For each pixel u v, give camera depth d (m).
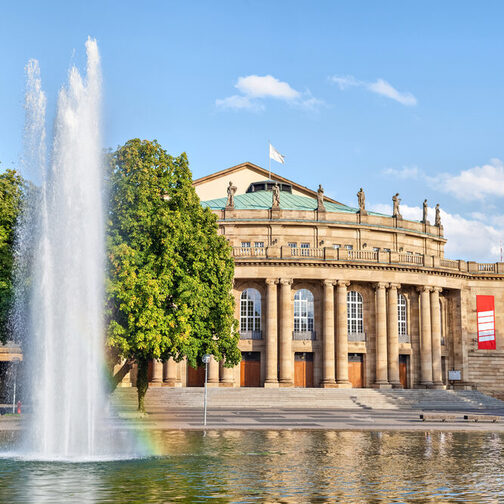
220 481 27.02
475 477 28.50
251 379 94.06
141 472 29.05
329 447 38.53
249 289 95.19
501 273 106.06
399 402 84.44
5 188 57.00
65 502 22.83
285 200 112.62
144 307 51.91
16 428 47.94
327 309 92.94
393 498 24.02
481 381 104.19
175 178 57.06
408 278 97.31
